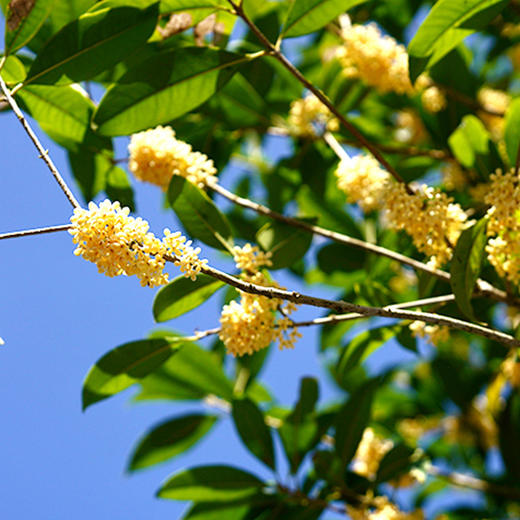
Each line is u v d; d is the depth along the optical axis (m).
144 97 2.38
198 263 1.64
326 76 3.54
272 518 3.07
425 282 2.46
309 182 3.54
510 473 3.66
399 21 3.90
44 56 2.19
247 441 3.12
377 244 3.39
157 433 3.59
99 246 1.63
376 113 3.92
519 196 2.02
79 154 2.87
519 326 2.65
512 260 2.13
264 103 3.50
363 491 3.06
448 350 4.04
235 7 2.38
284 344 1.98
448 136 3.55
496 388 3.42
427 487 4.10
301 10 2.38
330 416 3.17
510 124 2.56
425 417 4.12
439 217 2.11
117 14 2.21
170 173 2.45
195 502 3.16
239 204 2.54
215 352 3.64
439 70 3.54
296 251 2.60
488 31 4.08
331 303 1.64
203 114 3.39
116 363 2.37
